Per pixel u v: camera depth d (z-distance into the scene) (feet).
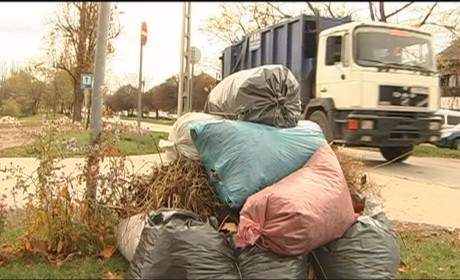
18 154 37.17
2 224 15.33
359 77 34.04
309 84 38.81
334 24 39.37
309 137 14.65
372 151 48.65
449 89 93.81
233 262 11.96
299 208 11.95
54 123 16.26
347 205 13.03
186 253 11.63
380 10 66.59
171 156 15.84
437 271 14.65
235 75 16.69
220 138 14.21
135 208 14.79
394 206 24.70
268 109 14.80
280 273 11.58
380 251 12.56
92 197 15.07
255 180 13.38
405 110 34.86
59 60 86.12
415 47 35.94
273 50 42.42
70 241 14.73
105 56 16.14
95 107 15.92
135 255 12.48
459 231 19.89
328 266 12.42
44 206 14.76
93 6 53.88
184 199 14.28
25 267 13.74
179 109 40.45
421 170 39.55
